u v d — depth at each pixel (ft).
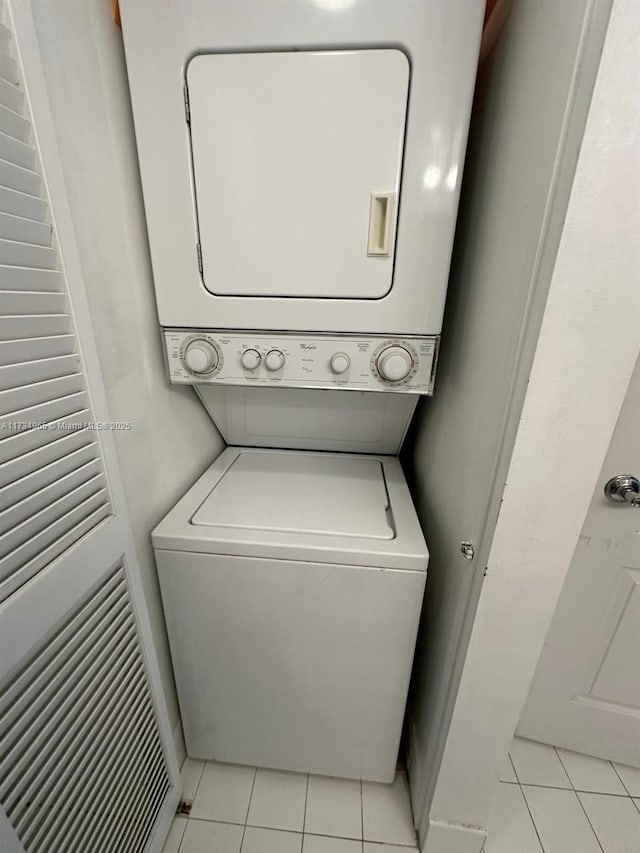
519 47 2.39
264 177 2.82
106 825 2.65
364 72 2.54
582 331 1.96
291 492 3.85
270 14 2.47
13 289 1.82
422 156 2.68
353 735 3.78
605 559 3.62
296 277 3.05
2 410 1.79
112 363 2.81
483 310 2.78
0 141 1.73
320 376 3.34
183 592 3.32
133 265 3.03
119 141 2.80
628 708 4.15
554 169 1.86
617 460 3.28
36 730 2.05
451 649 3.12
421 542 3.13
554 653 4.08
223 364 3.36
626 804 4.07
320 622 3.27
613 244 1.81
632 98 1.61
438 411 3.90
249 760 4.13
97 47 2.53
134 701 2.96
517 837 3.78
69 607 2.22
